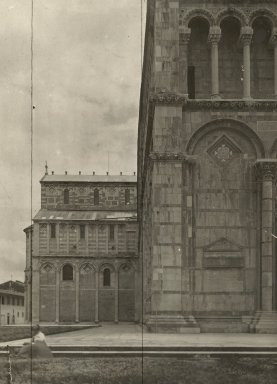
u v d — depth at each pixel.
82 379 19.55
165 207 35.28
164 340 28.06
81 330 45.75
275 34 36.72
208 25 37.28
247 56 36.69
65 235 101.69
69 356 24.02
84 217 103.06
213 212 35.91
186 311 34.97
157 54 36.22
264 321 34.25
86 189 108.75
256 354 23.80
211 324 34.88
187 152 36.06
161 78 36.03
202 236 35.75
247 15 36.81
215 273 35.44
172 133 35.72
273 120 36.28
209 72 37.50
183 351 24.30
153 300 34.66
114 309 100.25
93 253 101.31
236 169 36.19
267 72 37.56
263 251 35.31
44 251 101.12
